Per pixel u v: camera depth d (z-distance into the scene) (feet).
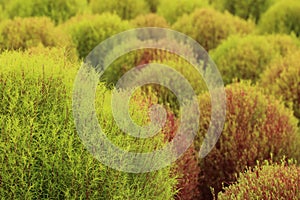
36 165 11.85
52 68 13.33
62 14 43.80
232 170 18.75
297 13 41.01
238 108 19.47
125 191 12.22
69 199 11.80
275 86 25.25
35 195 11.75
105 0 47.75
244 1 51.06
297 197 13.09
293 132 19.88
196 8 43.91
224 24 38.52
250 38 32.55
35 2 43.83
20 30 29.48
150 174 12.93
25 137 11.72
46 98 12.57
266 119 19.33
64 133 11.89
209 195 19.31
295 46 34.35
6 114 12.34
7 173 11.64
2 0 50.03
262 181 13.97
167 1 48.67
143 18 40.70
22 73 12.71
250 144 18.81
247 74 29.73
